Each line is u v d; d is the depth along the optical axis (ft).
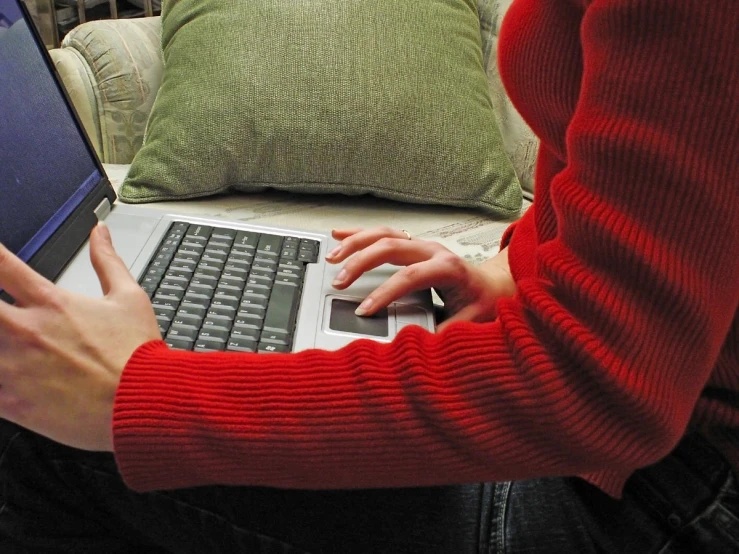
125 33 3.64
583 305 1.15
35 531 1.78
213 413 1.26
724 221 1.06
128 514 1.77
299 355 1.35
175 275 2.03
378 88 3.02
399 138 3.02
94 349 1.34
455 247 2.94
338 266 2.24
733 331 1.32
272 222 2.94
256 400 1.27
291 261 2.23
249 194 3.20
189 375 1.31
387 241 2.13
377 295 1.98
